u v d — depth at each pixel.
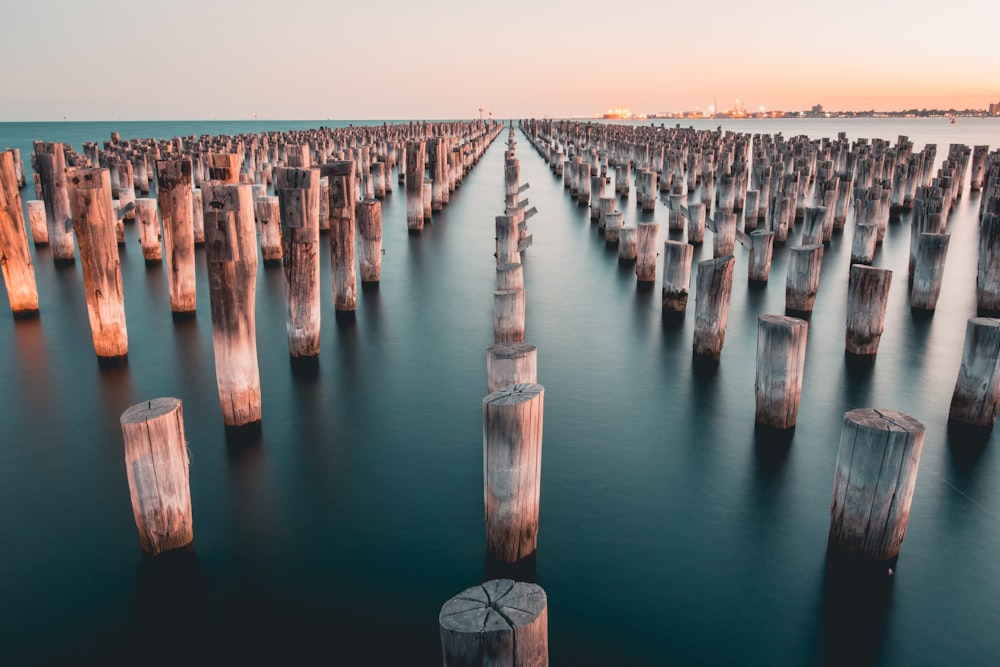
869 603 5.45
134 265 17.17
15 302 12.52
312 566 5.88
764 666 4.85
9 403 9.16
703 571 5.83
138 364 10.48
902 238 21.19
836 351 11.10
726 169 31.52
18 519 6.59
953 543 6.19
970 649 5.03
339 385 9.75
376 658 4.87
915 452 5.45
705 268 10.26
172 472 5.79
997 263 12.88
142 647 5.02
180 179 11.84
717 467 7.52
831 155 38.34
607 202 21.62
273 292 14.57
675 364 10.56
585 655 4.91
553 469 7.48
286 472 7.41
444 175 28.58
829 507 6.77
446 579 5.71
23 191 30.91
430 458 7.71
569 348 11.34
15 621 5.27
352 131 67.00
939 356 10.91
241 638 5.08
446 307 13.73
